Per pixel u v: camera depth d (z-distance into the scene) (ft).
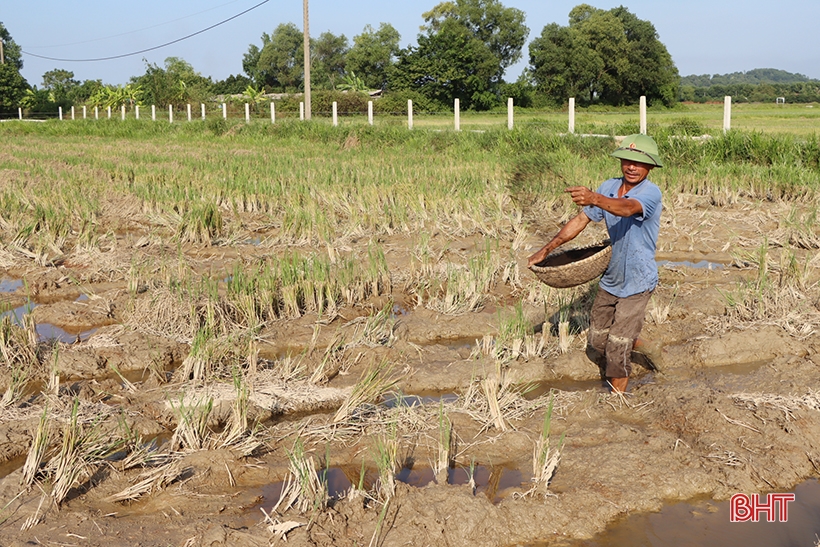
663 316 23.63
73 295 27.14
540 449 14.66
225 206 43.60
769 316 23.06
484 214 38.93
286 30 311.47
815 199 42.01
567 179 45.09
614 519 13.64
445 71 199.93
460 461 15.48
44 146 84.89
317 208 38.75
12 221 36.22
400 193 42.22
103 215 41.27
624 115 150.20
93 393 18.58
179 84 171.53
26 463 14.34
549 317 23.95
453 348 22.29
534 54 226.99
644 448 15.48
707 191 45.47
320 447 16.06
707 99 333.21
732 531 13.32
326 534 12.69
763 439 15.85
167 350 21.40
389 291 27.02
